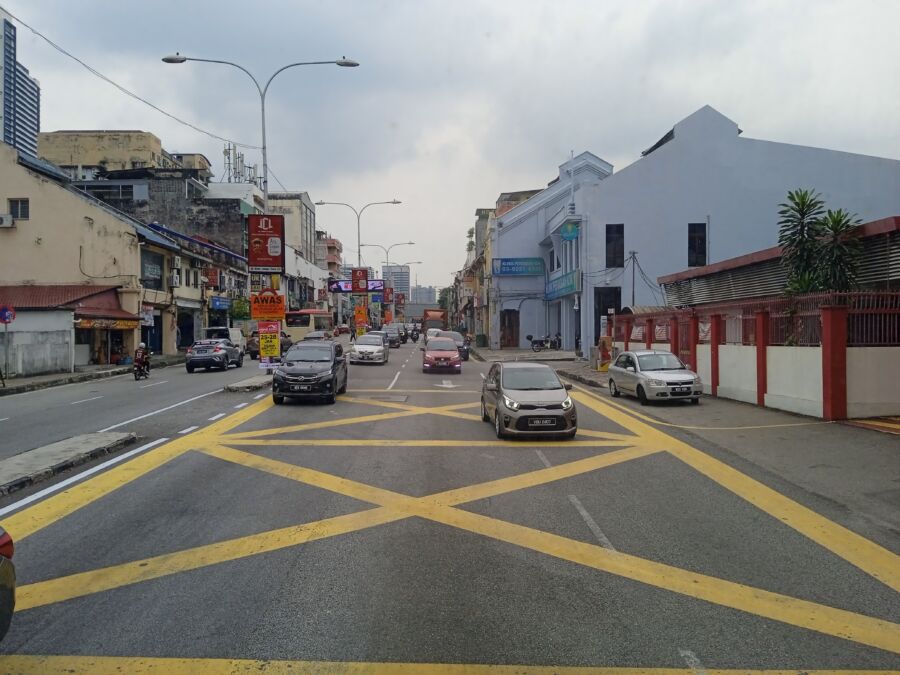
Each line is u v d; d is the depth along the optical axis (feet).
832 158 132.77
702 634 15.37
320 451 38.19
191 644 14.67
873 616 16.55
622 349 101.81
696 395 60.44
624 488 29.86
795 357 53.11
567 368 110.93
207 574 18.99
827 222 55.16
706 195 134.41
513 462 35.45
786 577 19.13
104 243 124.47
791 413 53.36
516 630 15.43
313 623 15.72
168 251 143.43
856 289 53.11
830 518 25.32
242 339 147.13
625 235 134.51
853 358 48.60
